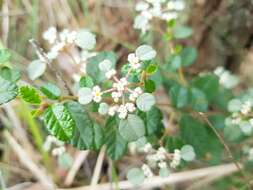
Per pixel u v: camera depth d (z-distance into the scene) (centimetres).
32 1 16
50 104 9
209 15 16
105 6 16
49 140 12
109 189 13
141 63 9
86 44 9
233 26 16
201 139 11
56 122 8
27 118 12
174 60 12
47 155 13
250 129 11
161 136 11
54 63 15
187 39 16
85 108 9
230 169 13
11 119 14
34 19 15
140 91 9
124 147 9
